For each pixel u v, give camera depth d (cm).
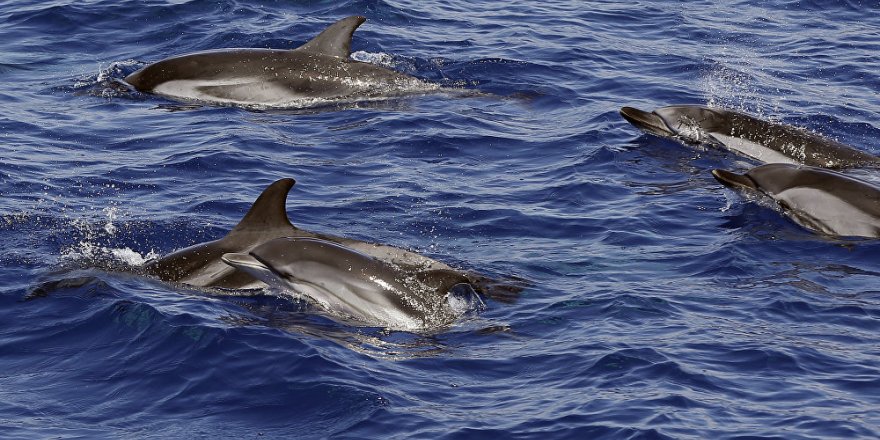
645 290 1440
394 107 2280
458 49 2609
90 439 1076
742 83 2483
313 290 1375
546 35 2761
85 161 1903
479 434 1090
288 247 1402
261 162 1934
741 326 1329
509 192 1836
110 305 1341
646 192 1855
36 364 1225
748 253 1589
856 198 1736
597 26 2869
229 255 1400
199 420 1119
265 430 1102
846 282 1488
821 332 1318
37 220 1634
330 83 2369
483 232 1669
